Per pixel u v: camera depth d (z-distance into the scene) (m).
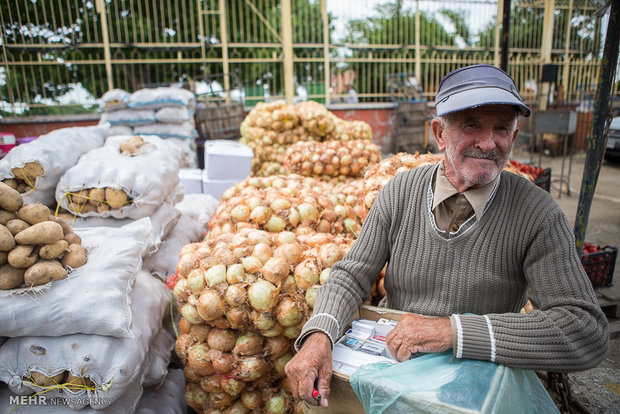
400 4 10.64
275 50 10.05
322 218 2.37
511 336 1.25
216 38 9.91
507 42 4.18
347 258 1.65
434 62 11.14
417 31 10.71
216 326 1.81
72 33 8.78
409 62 11.07
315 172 4.12
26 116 8.86
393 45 10.76
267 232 2.16
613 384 2.50
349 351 1.45
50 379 1.76
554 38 12.23
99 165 2.61
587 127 10.95
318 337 1.43
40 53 8.68
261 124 5.43
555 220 1.36
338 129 5.43
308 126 5.27
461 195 1.47
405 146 10.54
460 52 11.25
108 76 9.08
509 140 1.38
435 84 11.55
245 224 2.25
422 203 1.55
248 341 1.77
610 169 9.01
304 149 4.20
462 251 1.45
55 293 1.77
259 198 2.37
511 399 1.19
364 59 10.62
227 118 8.33
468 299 1.45
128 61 9.15
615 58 2.64
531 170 4.96
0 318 1.70
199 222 3.83
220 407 1.97
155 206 2.76
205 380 1.89
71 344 1.77
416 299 1.58
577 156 10.88
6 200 1.76
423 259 1.51
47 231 1.76
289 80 10.16
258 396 1.94
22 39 8.59
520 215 1.40
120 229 2.28
